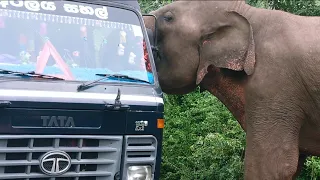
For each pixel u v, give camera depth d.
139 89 4.24
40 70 3.94
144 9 8.57
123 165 4.07
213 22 5.19
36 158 3.77
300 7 7.80
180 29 5.39
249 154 4.90
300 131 5.04
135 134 4.14
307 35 4.83
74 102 3.85
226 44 5.04
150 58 4.46
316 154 5.24
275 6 7.85
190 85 5.59
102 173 4.00
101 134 3.97
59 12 4.21
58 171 3.81
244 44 4.95
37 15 4.11
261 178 4.81
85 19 4.30
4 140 3.64
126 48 4.41
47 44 4.07
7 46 3.92
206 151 6.30
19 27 4.01
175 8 5.52
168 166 6.80
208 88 5.61
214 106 7.18
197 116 7.41
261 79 4.81
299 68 4.73
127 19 4.51
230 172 5.87
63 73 4.01
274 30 4.96
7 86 3.72
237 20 5.04
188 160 6.57
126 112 4.08
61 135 3.80
